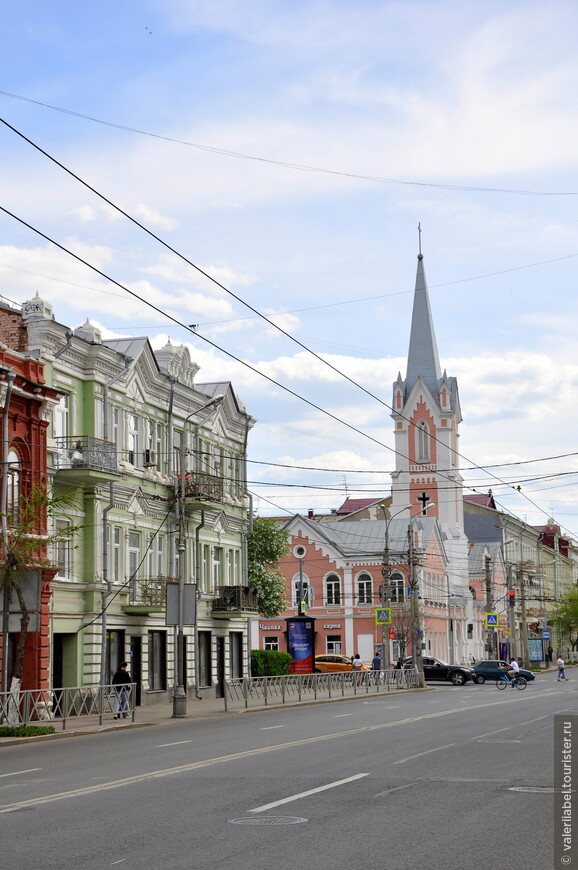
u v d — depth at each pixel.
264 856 10.48
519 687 64.56
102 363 41.44
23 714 29.81
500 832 11.90
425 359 114.88
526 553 138.62
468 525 126.38
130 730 30.91
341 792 15.20
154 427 47.06
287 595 87.19
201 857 10.44
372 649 84.75
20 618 29.84
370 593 85.69
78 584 39.59
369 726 29.02
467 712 35.66
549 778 16.84
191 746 23.33
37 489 32.03
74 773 18.16
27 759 21.61
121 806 13.89
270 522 77.19
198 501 48.16
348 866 10.00
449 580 99.88
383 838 11.50
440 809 13.59
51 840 11.44
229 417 56.66
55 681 38.88
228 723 32.50
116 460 40.72
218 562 55.12
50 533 37.50
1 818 12.99
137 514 44.62
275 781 16.48
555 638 133.38
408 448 113.38
